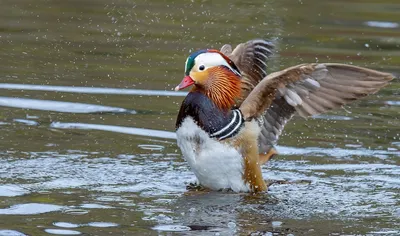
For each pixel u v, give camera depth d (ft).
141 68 55.83
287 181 38.73
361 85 35.45
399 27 66.49
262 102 36.96
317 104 36.47
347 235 30.99
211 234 30.50
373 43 62.23
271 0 73.97
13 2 71.92
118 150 41.81
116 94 50.88
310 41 62.13
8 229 30.04
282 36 62.69
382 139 45.03
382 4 73.15
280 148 43.50
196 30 63.46
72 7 70.64
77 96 50.21
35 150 40.91
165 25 65.31
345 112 49.62
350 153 42.83
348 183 38.40
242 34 62.23
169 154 41.81
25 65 55.77
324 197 36.24
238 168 36.45
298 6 71.56
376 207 34.94
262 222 32.35
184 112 36.94
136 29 64.13
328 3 72.95
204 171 36.58
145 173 38.75
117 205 33.76
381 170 40.47
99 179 37.35
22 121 45.57
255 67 40.42
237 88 38.19
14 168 38.09
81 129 44.83
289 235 30.78
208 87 37.45
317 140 44.83
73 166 38.99
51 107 48.16
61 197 34.42
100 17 67.77
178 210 33.47
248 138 36.55
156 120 46.78
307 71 35.53
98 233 30.04
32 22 65.67
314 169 40.55
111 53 59.00
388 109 50.19
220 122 36.42
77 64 56.24
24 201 33.58
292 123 47.67
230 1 73.10
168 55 58.80
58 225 30.76
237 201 35.29
